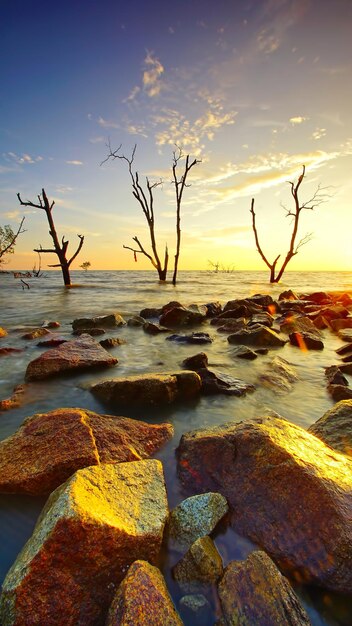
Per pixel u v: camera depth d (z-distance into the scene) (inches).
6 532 99.3
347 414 146.9
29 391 206.2
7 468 117.7
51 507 88.7
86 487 92.4
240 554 91.2
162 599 69.9
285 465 103.4
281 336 371.6
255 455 112.6
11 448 126.6
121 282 1530.5
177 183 1138.7
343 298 701.9
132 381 187.5
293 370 253.3
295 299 717.3
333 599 80.1
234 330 406.3
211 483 114.9
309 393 211.8
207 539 90.0
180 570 83.0
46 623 69.4
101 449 126.0
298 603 72.2
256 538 93.6
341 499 91.6
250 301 593.3
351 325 424.2
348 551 80.8
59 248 1162.6
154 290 1051.3
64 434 129.7
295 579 84.2
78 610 72.3
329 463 109.3
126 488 99.4
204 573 80.9
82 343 279.9
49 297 840.9
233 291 1036.5
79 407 185.3
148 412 181.5
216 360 278.4
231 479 112.1
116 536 81.0
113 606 69.4
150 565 78.2
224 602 74.2
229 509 103.4
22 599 70.3
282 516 94.5
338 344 349.7
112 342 329.1
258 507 99.9
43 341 325.4
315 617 77.1
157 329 397.1
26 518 104.8
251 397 201.5
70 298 816.9
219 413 180.4
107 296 865.5
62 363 234.5
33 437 130.3
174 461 134.6
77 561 76.4
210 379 211.2
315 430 145.2
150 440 142.9
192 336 353.4
